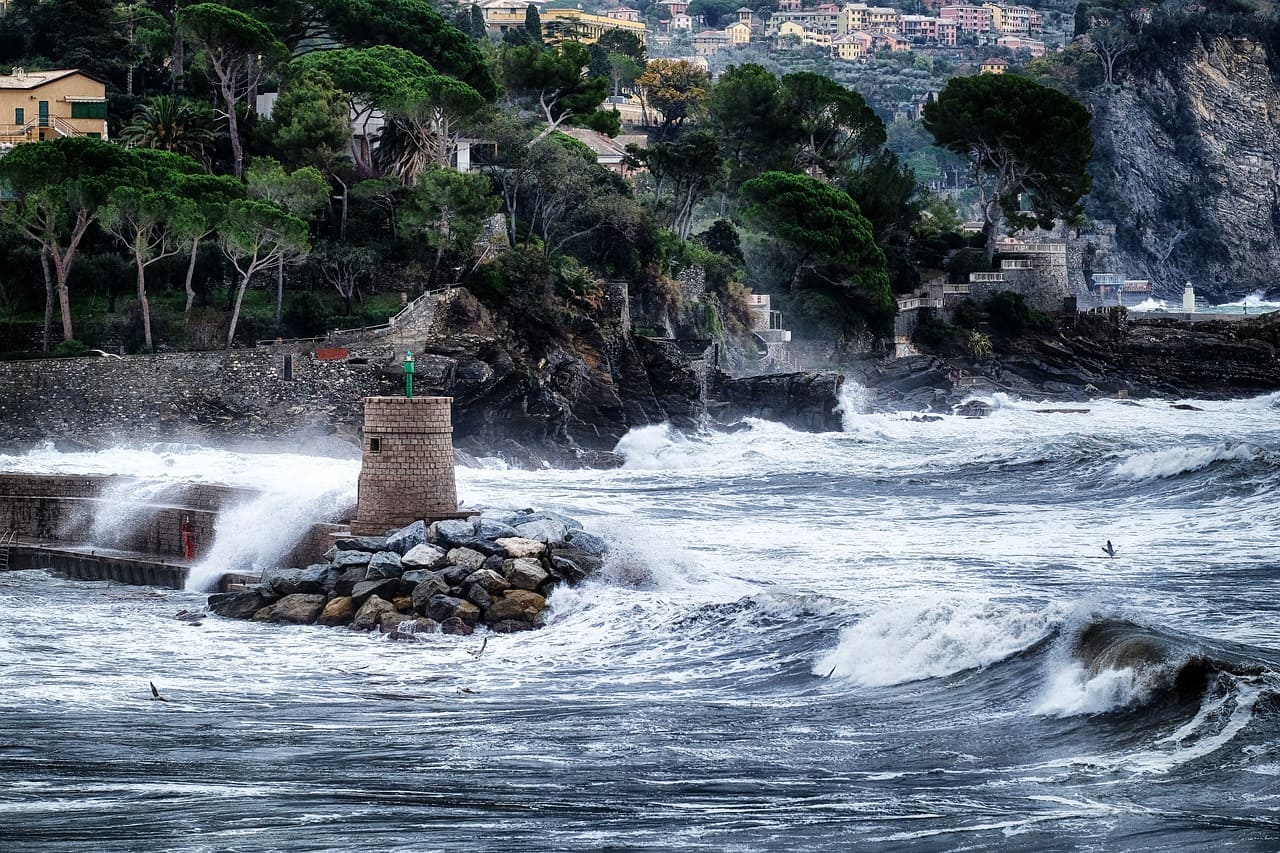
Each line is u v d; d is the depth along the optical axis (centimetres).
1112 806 3931
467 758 4625
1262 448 12212
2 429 13038
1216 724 4575
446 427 7769
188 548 8344
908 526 10069
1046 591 7500
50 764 4497
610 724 5131
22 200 14925
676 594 7081
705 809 3984
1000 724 4944
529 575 7012
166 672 5988
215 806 3997
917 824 3806
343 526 7775
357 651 6412
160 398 13438
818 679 5744
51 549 8669
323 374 13838
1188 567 8294
